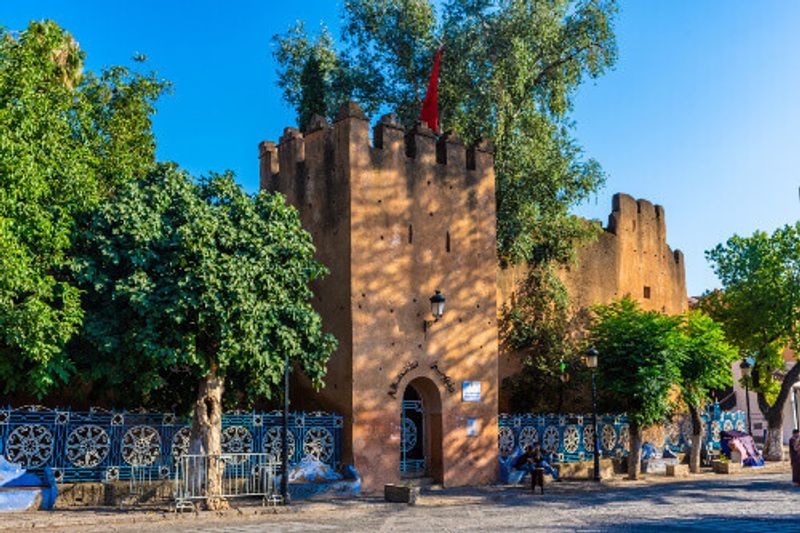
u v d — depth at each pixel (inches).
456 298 916.0
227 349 644.7
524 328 1130.0
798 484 911.0
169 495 687.7
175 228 670.5
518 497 802.2
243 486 726.5
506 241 1128.8
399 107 1206.9
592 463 1035.3
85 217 673.0
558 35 1155.9
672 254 1478.8
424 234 898.1
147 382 644.7
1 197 579.2
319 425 803.4
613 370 1001.5
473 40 1118.4
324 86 1194.0
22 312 575.2
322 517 631.8
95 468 672.4
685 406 1258.6
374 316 841.5
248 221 691.4
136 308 629.9
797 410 1825.8
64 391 815.1
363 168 858.1
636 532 524.4
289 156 952.3
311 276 727.7
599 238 1307.8
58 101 713.0
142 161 851.4
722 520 591.2
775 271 1374.3
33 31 690.2
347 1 1203.2
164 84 885.8
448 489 852.0
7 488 610.9
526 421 988.6
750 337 1407.5
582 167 1168.2
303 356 712.4
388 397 838.5
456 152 946.1
